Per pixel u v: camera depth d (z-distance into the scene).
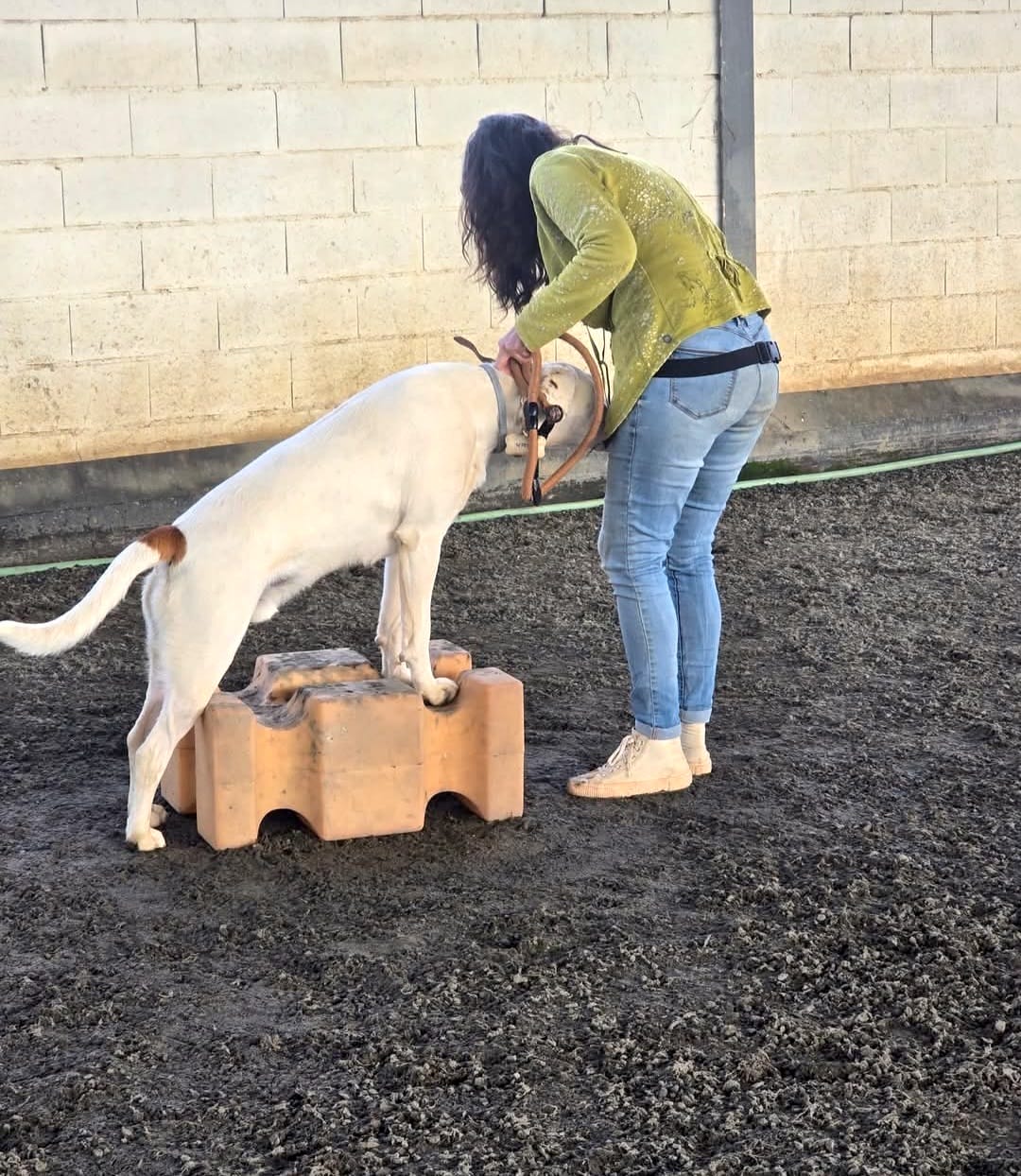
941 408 9.74
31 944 3.56
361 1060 3.04
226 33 7.66
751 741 4.89
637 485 4.16
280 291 8.00
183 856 4.05
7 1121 2.84
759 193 9.16
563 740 4.93
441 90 8.18
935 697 5.29
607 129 8.64
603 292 3.85
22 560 7.41
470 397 4.11
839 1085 2.96
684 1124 2.83
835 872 3.94
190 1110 2.88
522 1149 2.75
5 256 7.36
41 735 5.00
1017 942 3.54
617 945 3.52
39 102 7.33
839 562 7.15
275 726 4.12
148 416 7.80
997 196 9.89
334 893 3.83
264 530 3.91
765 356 4.10
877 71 9.37
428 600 4.18
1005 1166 2.69
